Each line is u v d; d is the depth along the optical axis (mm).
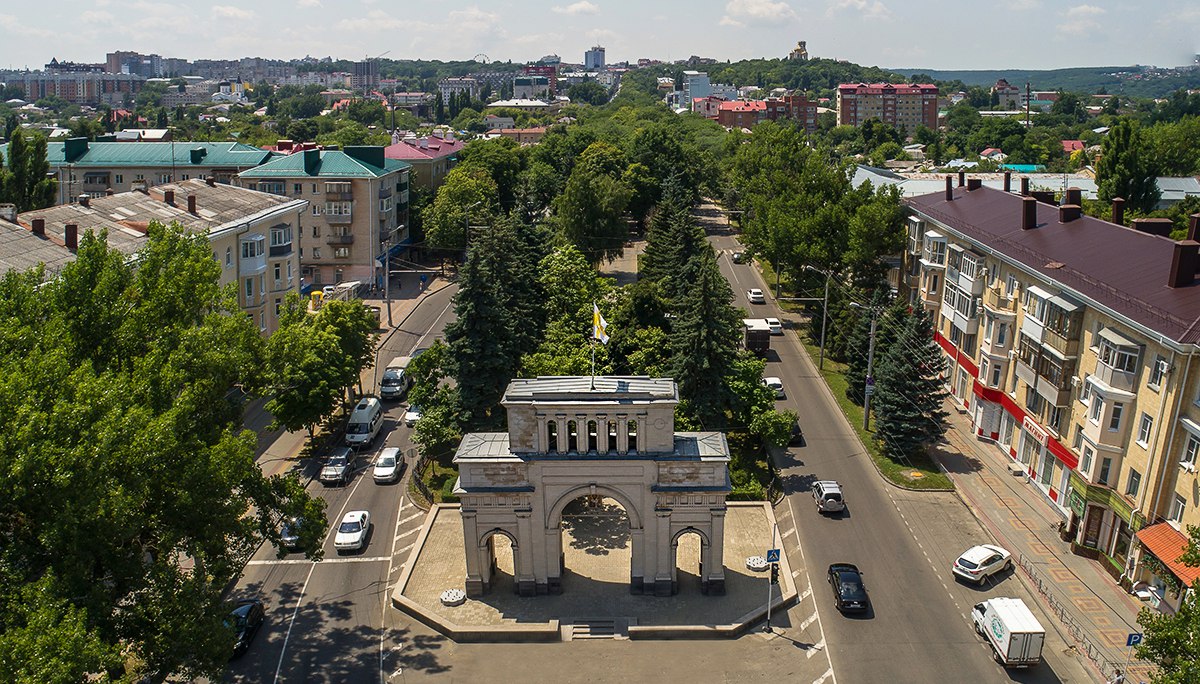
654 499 50594
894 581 53750
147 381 41531
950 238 84750
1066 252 66438
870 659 46469
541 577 52062
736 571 54812
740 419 69375
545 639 48531
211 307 50625
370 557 57312
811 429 77375
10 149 104125
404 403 84812
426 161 157750
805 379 89812
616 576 54281
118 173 136250
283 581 54469
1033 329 65188
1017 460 69750
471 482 50750
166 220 79625
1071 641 47781
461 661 46812
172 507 40969
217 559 42906
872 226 94250
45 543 34094
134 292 47281
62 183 136000
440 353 68938
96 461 35375
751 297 118875
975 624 49000
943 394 71562
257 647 47938
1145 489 51031
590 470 50344
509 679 45312
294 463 71062
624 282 129875
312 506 48469
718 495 50500
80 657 30438
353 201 125750
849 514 62094
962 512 62500
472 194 136875
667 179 155875
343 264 127438
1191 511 47625
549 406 49344
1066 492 60844
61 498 35125
